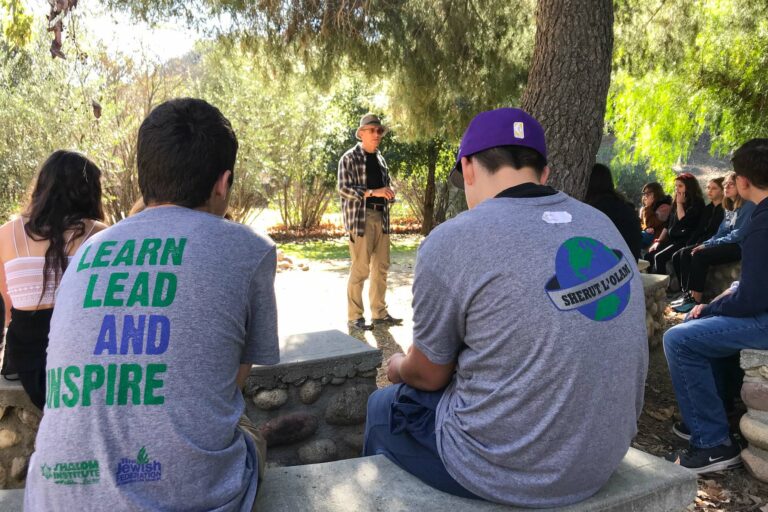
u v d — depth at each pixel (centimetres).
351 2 527
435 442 176
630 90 976
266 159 1360
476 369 162
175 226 153
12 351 255
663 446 342
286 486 177
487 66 643
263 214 1738
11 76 831
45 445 133
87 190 264
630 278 165
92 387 133
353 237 565
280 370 292
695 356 308
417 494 172
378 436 197
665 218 816
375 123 560
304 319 632
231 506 142
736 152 306
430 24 598
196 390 138
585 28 393
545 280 153
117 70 959
